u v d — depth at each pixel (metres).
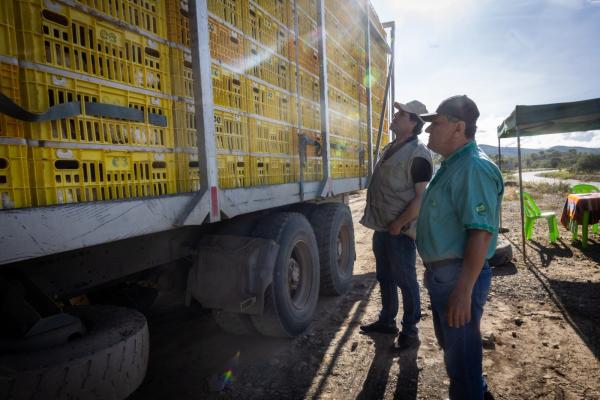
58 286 1.72
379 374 2.71
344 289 4.53
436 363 2.85
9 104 1.23
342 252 4.74
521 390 2.49
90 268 1.87
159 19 1.96
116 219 1.59
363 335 3.36
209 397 2.43
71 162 1.48
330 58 4.61
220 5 2.51
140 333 1.72
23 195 1.30
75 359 1.44
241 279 2.71
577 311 3.76
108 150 1.65
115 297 2.63
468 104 1.88
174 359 2.94
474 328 1.87
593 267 5.32
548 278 4.87
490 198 1.73
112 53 1.68
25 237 1.25
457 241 1.85
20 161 1.30
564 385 2.54
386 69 7.62
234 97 2.65
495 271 5.27
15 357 1.42
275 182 3.24
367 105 6.10
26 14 1.35
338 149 4.86
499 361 2.86
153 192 1.89
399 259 3.03
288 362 2.88
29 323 1.49
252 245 2.83
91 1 1.59
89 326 1.76
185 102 2.13
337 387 2.55
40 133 1.38
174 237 2.61
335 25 4.82
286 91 3.48
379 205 3.13
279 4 3.38
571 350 3.00
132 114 1.77
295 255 3.53
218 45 2.48
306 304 3.49
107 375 1.53
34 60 1.36
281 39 3.40
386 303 3.36
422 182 2.94
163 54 1.98
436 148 1.98
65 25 1.48
